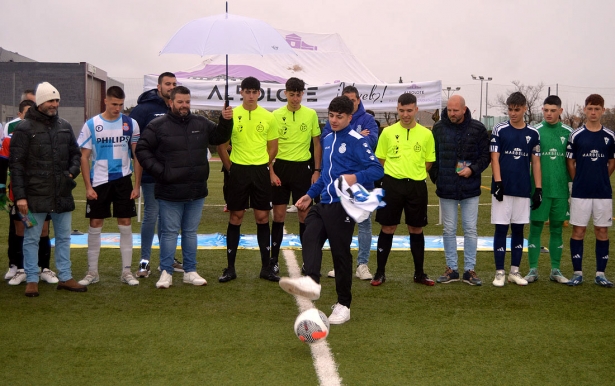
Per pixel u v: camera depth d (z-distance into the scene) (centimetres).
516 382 375
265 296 571
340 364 399
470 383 372
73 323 480
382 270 623
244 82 606
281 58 1421
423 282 626
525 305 550
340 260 482
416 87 1215
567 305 551
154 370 385
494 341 450
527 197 618
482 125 620
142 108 640
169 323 484
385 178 614
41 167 548
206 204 1315
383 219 611
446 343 444
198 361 402
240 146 615
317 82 1378
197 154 587
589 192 616
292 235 909
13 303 534
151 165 570
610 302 562
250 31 580
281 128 655
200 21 593
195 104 1156
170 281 602
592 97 606
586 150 611
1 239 841
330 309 537
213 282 624
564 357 418
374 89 1212
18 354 411
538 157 619
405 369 392
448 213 629
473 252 630
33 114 549
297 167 659
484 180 2098
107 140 592
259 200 622
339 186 462
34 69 3859
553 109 622
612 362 410
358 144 479
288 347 431
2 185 596
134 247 801
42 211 547
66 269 579
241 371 385
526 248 831
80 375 376
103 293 574
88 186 589
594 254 784
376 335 460
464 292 595
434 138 628
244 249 795
